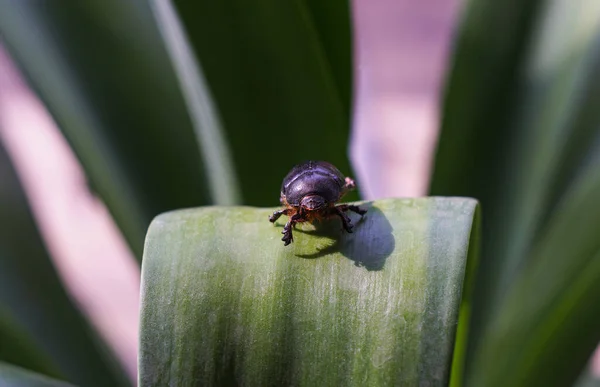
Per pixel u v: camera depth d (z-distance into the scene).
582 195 0.25
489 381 0.25
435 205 0.20
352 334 0.19
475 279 0.26
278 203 0.24
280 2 0.22
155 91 0.27
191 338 0.19
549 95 0.26
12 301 0.26
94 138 0.26
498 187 0.26
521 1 0.27
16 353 0.25
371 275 0.19
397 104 0.67
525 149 0.26
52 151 0.69
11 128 0.72
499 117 0.26
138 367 0.19
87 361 0.26
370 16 0.82
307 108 0.23
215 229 0.20
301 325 0.19
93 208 0.61
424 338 0.18
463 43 0.27
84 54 0.26
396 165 0.59
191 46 0.23
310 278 0.19
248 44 0.23
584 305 0.23
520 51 0.27
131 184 0.26
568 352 0.24
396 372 0.18
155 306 0.19
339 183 0.21
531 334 0.24
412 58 0.73
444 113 0.27
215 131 0.24
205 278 0.19
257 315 0.19
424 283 0.19
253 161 0.24
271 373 0.19
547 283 0.25
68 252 0.59
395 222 0.20
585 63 0.26
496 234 0.26
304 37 0.23
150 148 0.26
